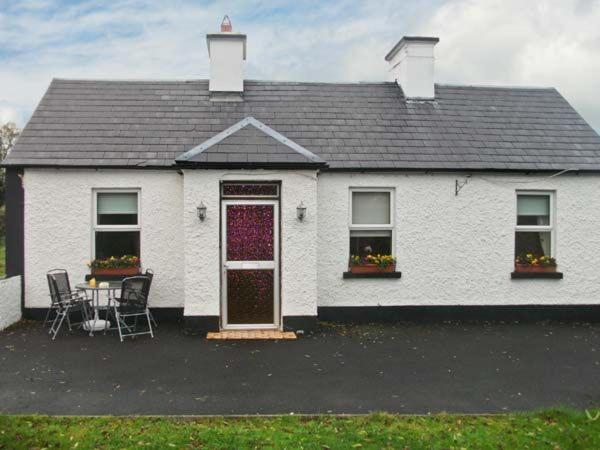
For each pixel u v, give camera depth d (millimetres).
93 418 5984
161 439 5488
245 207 10453
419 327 11211
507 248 11953
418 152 12008
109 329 10453
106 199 11445
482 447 5453
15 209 11086
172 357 8672
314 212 10367
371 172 11625
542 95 14234
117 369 7996
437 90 14039
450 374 7973
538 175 12000
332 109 13094
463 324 11578
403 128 12695
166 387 7207
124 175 11266
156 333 10289
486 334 10641
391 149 12023
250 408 6480
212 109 12805
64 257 11180
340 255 11602
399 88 14062
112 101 12758
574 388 7391
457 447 5445
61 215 11156
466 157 11977
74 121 12039
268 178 10312
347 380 7613
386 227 11820
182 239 11367
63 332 10289
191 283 10195
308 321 10375
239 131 10695
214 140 10539
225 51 13109
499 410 6531
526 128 13031
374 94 13742
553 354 9195
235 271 10453
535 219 12273
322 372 7973
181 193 11375
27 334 10078
